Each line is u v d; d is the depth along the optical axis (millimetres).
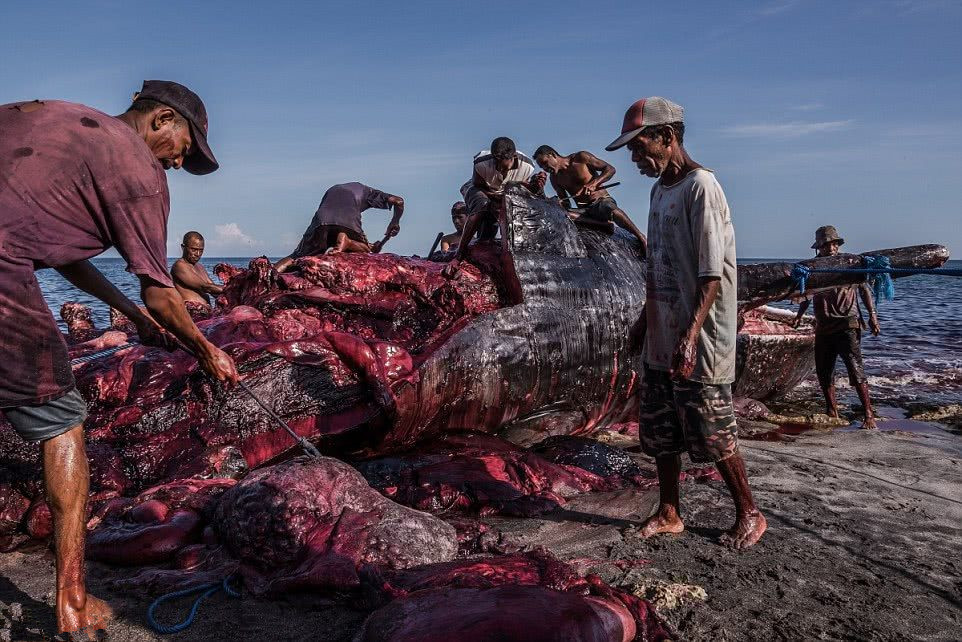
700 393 3842
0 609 3070
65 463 2848
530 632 2389
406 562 3332
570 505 4594
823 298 7633
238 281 5832
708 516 4422
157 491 3969
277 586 3199
